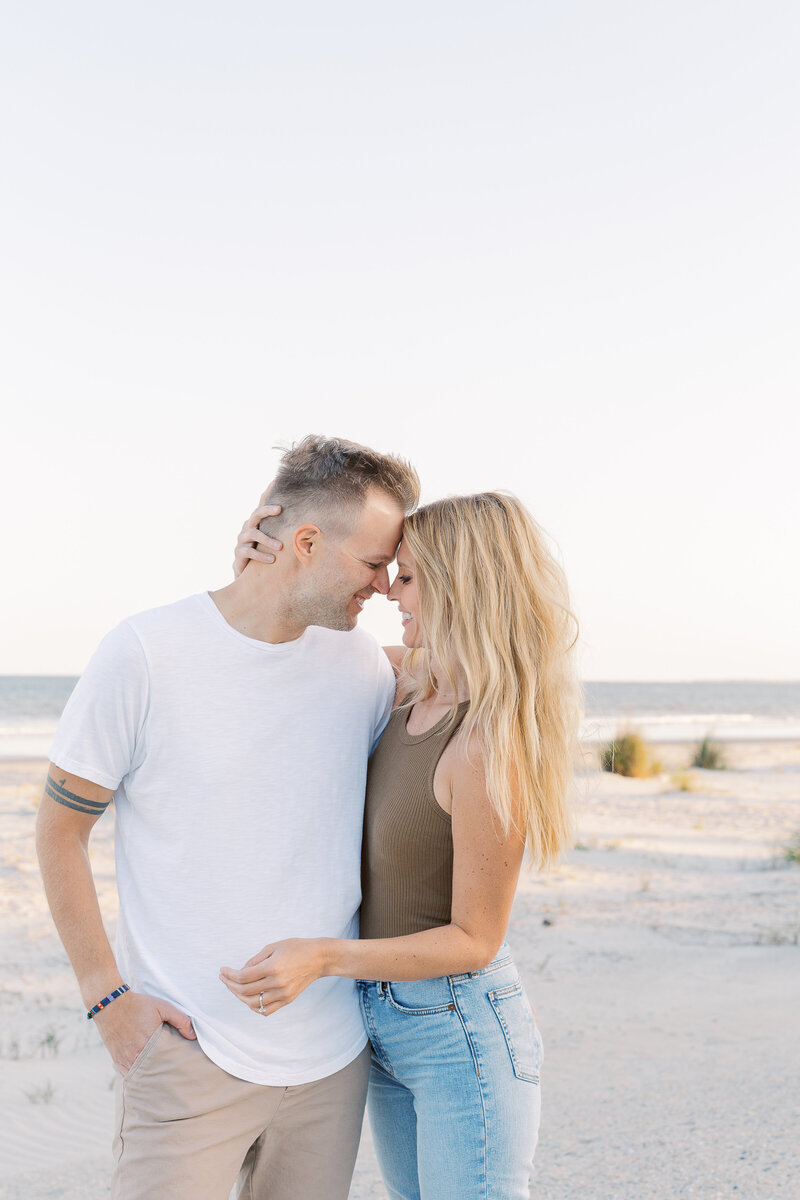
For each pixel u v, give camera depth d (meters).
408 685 2.39
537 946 6.72
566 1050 4.57
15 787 15.62
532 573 2.20
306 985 1.92
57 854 2.05
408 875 2.15
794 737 35.28
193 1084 1.99
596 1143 3.48
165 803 2.07
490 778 2.03
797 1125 3.54
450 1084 2.05
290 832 2.12
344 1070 2.16
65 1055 4.75
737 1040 4.64
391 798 2.18
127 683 2.03
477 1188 2.01
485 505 2.23
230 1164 2.05
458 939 2.02
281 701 2.15
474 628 2.13
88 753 2.02
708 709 52.94
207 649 2.11
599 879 9.02
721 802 14.55
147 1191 1.95
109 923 7.04
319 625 2.19
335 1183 2.15
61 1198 3.25
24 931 6.98
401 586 2.31
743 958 6.40
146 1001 2.00
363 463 2.15
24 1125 3.92
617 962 6.31
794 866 9.70
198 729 2.07
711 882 8.95
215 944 2.06
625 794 15.35
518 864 2.09
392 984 2.15
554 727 2.19
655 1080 4.12
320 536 2.11
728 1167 3.24
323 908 2.14
